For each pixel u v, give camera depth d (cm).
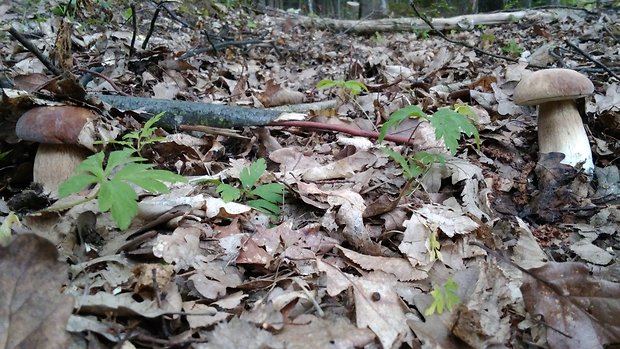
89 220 33
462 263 35
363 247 36
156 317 26
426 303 29
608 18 153
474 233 38
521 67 86
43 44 82
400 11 224
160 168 51
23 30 87
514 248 38
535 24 157
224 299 29
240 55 114
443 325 27
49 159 42
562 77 49
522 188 48
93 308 25
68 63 61
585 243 40
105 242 33
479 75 93
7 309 22
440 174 48
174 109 58
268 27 174
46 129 40
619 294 28
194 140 56
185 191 43
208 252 35
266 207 42
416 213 40
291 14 204
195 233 35
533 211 46
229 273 33
